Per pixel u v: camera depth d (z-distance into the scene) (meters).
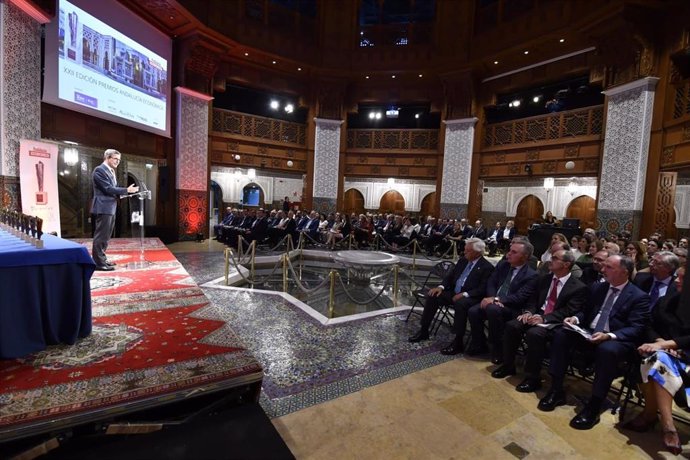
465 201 13.86
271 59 12.98
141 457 1.77
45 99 7.46
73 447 2.09
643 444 2.39
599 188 10.05
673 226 8.76
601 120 10.75
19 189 6.92
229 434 1.98
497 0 12.13
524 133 12.65
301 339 3.88
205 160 12.17
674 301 2.72
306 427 2.41
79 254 2.87
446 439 2.36
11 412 1.96
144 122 10.19
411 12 13.76
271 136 14.34
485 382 3.15
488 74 13.38
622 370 2.86
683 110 8.24
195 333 3.24
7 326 2.49
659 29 8.77
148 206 12.27
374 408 2.67
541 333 3.00
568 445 2.35
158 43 10.62
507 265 3.85
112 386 2.29
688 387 2.41
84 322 3.03
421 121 17.34
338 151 15.05
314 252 10.34
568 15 10.20
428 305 4.08
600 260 4.29
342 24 13.96
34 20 7.19
